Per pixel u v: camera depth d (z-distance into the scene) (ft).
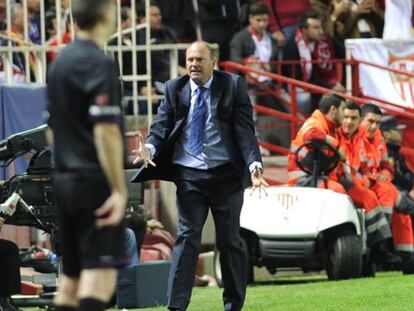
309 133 127.65
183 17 171.53
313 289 114.32
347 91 170.50
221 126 92.12
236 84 92.38
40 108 133.08
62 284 64.08
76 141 62.08
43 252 119.14
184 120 92.22
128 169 106.83
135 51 139.23
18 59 140.36
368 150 132.87
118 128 60.90
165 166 93.50
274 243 122.52
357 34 178.19
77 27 63.31
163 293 108.37
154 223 126.31
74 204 61.67
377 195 131.75
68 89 61.98
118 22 138.00
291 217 122.72
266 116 167.94
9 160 95.76
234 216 92.32
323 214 122.52
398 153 147.23
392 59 172.24
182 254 91.97
